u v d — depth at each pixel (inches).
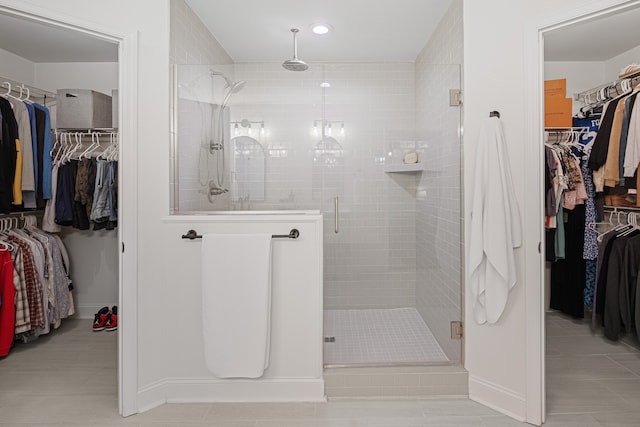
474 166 88.0
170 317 88.7
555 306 147.8
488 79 86.1
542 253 79.7
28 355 114.6
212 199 93.7
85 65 151.1
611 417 81.3
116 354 115.5
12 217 129.0
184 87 93.0
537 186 79.4
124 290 82.0
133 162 82.4
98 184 131.3
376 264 97.3
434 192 96.6
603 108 127.2
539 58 78.9
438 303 96.1
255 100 95.1
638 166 105.3
